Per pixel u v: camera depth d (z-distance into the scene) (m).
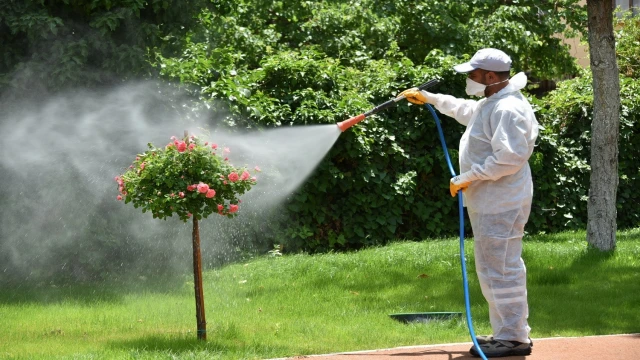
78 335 8.98
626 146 19.39
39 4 13.26
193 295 11.64
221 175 8.26
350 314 10.20
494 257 7.52
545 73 24.25
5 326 9.45
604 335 8.77
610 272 12.85
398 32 21.80
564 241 16.73
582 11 23.78
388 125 17.11
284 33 21.44
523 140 7.34
